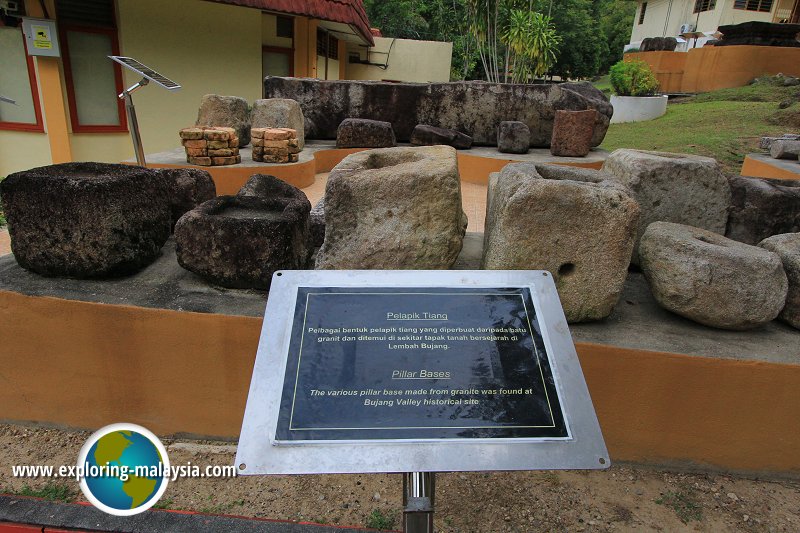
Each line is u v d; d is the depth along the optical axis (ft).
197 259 8.38
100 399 8.59
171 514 6.95
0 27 26.40
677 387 7.54
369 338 5.10
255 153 20.38
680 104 47.80
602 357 7.49
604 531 7.05
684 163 9.62
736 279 7.51
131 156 30.22
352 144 24.56
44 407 8.77
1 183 8.16
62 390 8.60
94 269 8.43
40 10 25.68
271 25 36.29
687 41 67.41
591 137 24.02
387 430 4.47
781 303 7.66
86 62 27.89
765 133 32.76
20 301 8.09
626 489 7.77
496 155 23.65
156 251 9.40
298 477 7.97
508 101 26.13
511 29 50.93
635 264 10.09
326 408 4.60
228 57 32.22
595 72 104.94
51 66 26.50
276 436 4.43
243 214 9.29
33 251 8.39
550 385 4.83
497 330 5.22
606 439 8.01
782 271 7.67
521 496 7.62
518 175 7.91
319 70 45.39
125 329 8.04
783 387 7.39
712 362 7.34
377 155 9.76
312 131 27.84
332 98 27.35
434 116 27.02
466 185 22.89
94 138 28.91
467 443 4.42
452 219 8.30
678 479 7.96
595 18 116.16
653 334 7.85
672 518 7.27
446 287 5.55
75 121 28.17
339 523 7.14
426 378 4.81
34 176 8.06
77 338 8.18
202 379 8.22
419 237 8.25
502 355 5.01
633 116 43.93
